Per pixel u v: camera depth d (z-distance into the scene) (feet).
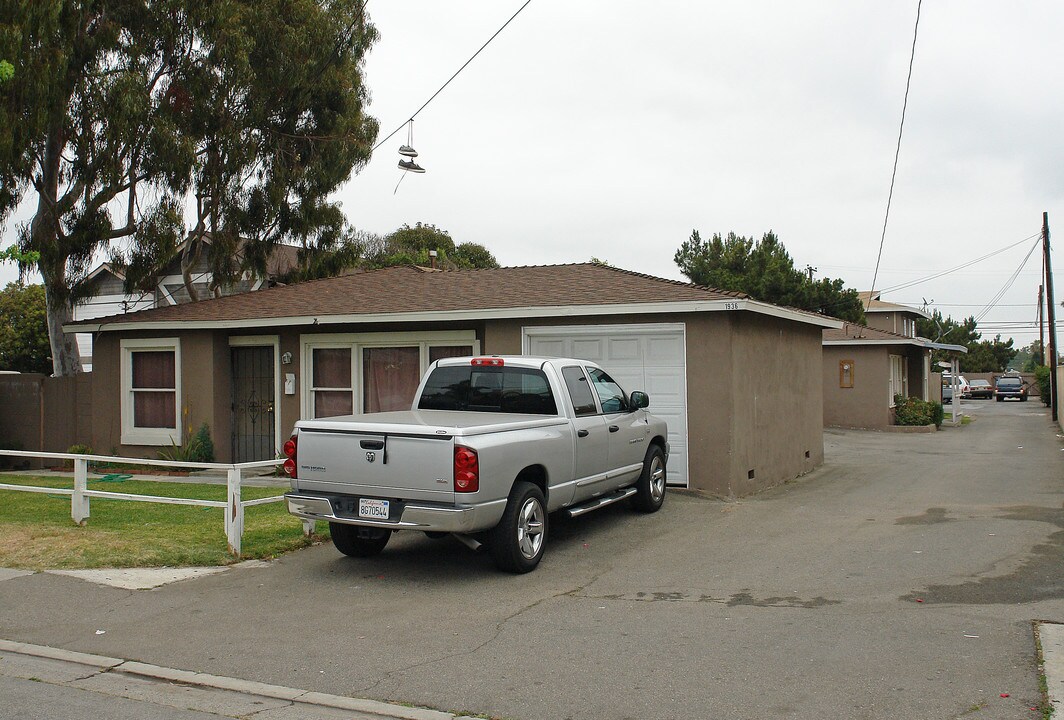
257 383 52.54
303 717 16.11
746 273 131.95
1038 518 34.53
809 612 21.76
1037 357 242.78
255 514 35.76
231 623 21.97
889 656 18.24
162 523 33.42
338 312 47.55
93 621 22.27
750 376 42.52
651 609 22.39
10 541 30.07
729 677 17.28
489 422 26.23
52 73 53.93
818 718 15.20
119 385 54.95
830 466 57.06
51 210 60.80
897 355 102.06
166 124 62.39
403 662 18.80
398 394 48.21
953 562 26.94
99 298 107.24
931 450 68.28
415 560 28.63
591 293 43.60
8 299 118.11
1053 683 16.51
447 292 49.21
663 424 37.47
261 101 71.41
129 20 62.18
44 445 57.57
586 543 30.73
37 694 17.47
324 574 26.84
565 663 18.40
